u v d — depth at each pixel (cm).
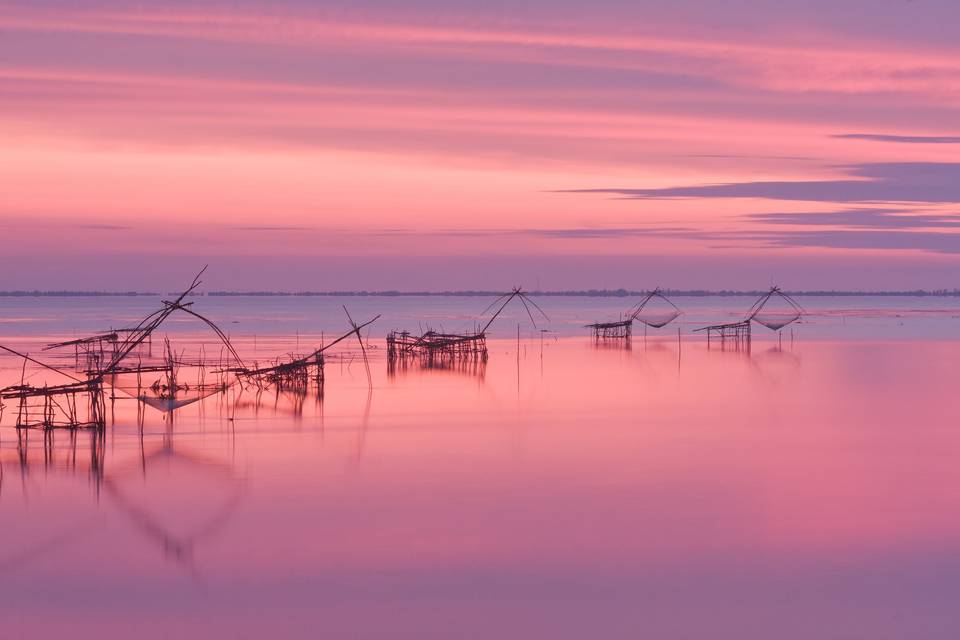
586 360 7300
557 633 1888
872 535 2452
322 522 2569
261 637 1877
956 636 1866
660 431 3891
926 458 3344
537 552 2323
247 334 11238
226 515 2645
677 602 2028
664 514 2636
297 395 5097
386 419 4222
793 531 2483
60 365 6619
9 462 3325
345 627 1917
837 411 4453
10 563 2280
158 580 2166
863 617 1952
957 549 2342
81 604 2038
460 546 2372
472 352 7981
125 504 2766
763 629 1900
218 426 4056
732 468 3180
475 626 1919
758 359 7319
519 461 3297
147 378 5531
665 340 9969
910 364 6812
